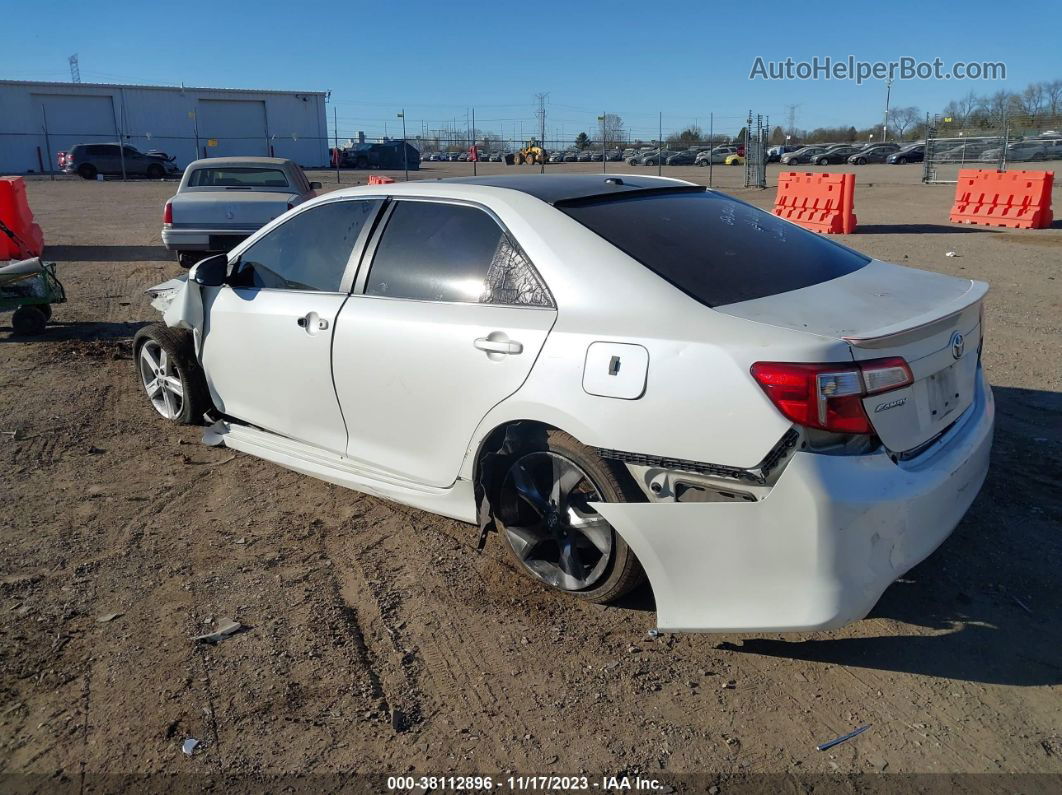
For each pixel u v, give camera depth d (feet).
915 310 9.75
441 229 12.09
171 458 16.12
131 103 166.20
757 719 8.89
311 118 182.50
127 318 29.14
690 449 9.00
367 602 11.14
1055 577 11.31
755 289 10.01
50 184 119.75
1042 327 24.91
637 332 9.50
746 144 100.42
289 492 14.57
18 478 15.16
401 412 12.14
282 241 14.52
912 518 8.89
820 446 8.55
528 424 10.74
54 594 11.31
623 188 12.24
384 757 8.43
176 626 10.59
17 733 8.76
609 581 10.44
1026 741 8.48
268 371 14.34
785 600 8.72
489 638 10.33
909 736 8.59
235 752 8.49
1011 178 53.72
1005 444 15.67
